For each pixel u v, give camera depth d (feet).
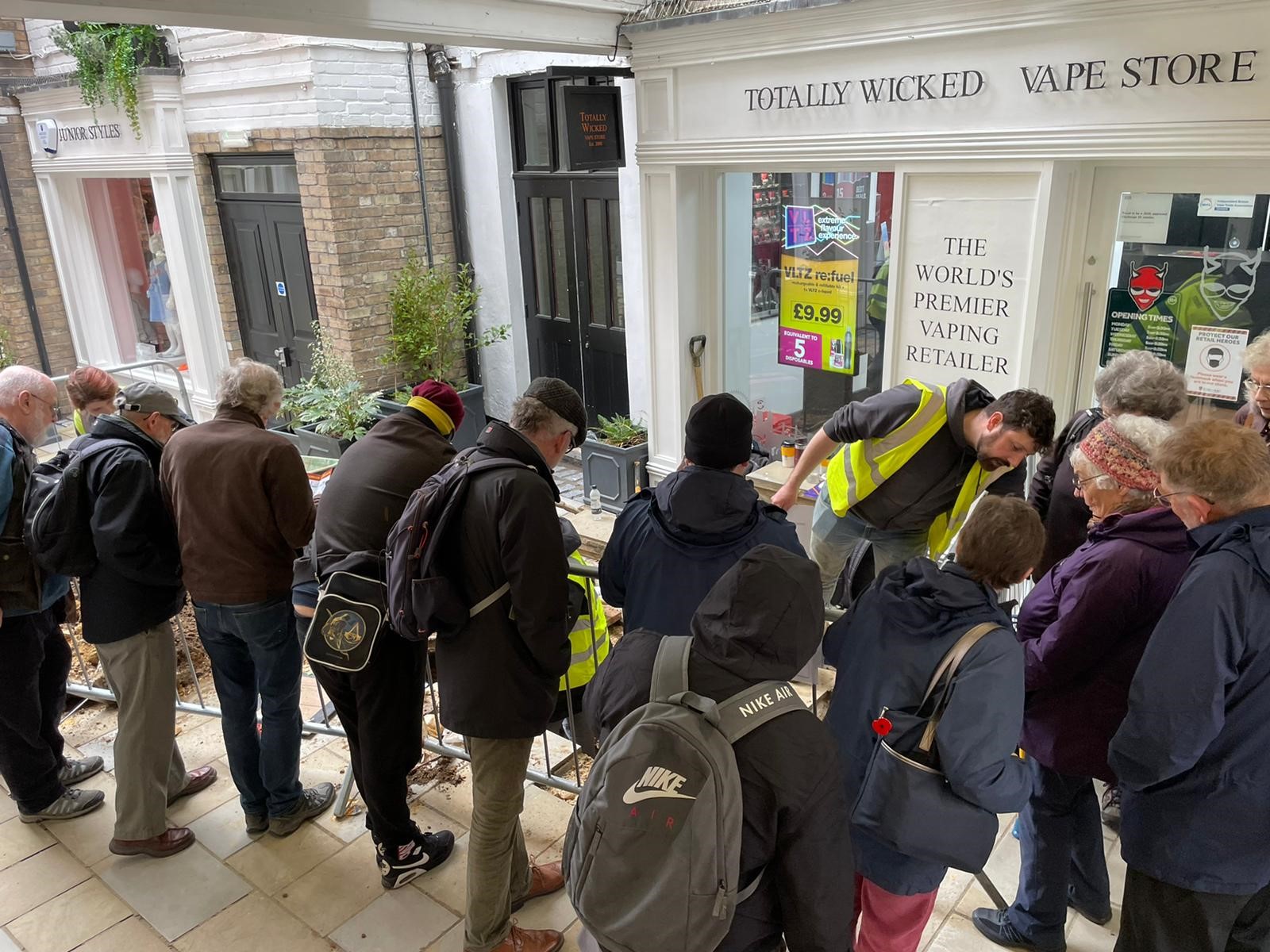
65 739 11.94
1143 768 5.93
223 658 9.17
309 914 8.70
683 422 19.29
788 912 4.96
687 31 15.67
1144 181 12.21
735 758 4.74
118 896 9.00
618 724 5.12
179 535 8.84
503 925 7.87
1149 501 6.83
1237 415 10.22
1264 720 5.75
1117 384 8.89
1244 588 5.62
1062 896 7.74
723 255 18.38
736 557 7.40
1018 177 12.69
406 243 24.21
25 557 9.18
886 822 6.14
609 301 22.98
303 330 25.77
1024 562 6.03
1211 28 10.50
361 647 7.68
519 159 23.77
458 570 7.06
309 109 21.81
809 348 17.88
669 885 4.68
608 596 8.30
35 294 30.91
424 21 13.32
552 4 15.11
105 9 10.55
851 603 7.98
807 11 14.01
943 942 8.27
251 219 25.84
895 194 14.15
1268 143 10.45
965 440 9.39
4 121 29.25
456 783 10.60
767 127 15.44
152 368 30.96
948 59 12.89
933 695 6.03
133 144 26.04
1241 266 11.80
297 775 9.80
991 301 13.44
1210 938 6.21
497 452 7.18
